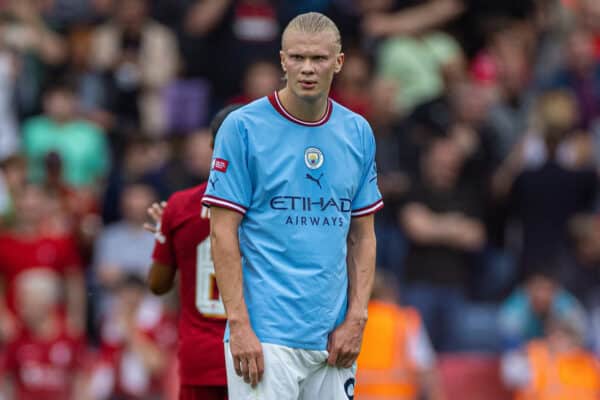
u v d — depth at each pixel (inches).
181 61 2106.3
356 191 822.5
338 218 804.6
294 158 798.5
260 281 792.9
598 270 1872.5
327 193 802.2
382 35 2171.5
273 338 786.2
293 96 798.5
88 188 1900.8
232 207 792.3
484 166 1925.4
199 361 928.3
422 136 1932.8
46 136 1932.8
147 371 1536.7
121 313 1552.7
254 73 1958.7
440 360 1712.6
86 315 1750.7
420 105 1958.7
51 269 1695.4
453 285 1797.5
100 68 2034.9
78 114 1984.5
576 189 1894.7
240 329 784.9
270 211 795.4
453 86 2033.7
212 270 932.6
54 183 1802.4
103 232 1788.9
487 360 1712.6
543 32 2256.4
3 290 1673.2
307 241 795.4
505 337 1732.3
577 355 1663.4
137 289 1550.2
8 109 1994.3
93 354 1690.5
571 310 1758.1
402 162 1894.7
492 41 2239.2
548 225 1882.4
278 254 794.8
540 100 2001.7
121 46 2063.2
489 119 1985.7
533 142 1939.0
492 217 1909.4
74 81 1982.0
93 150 1942.7
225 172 794.8
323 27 783.1
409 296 1793.8
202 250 936.3
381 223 1863.9
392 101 1948.8
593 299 1854.1
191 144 1868.8
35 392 1567.4
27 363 1567.4
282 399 786.2
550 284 1743.4
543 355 1663.4
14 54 2028.8
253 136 796.6
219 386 931.3
